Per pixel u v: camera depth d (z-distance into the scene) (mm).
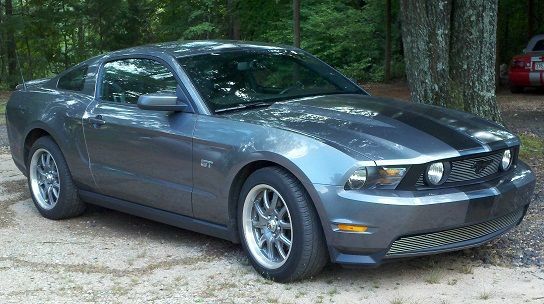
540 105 14797
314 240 4445
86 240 5824
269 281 4699
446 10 8172
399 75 24000
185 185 5191
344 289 4527
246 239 4840
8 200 7277
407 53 8414
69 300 4488
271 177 4582
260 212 4785
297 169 4398
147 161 5438
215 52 5723
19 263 5242
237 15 24062
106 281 4828
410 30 8305
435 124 4820
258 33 24328
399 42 24297
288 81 5695
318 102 5301
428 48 8195
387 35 22469
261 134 4695
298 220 4441
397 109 5145
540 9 23500
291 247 4516
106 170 5836
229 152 4820
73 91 6395
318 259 4500
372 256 4348
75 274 4984
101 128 5797
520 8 23594
